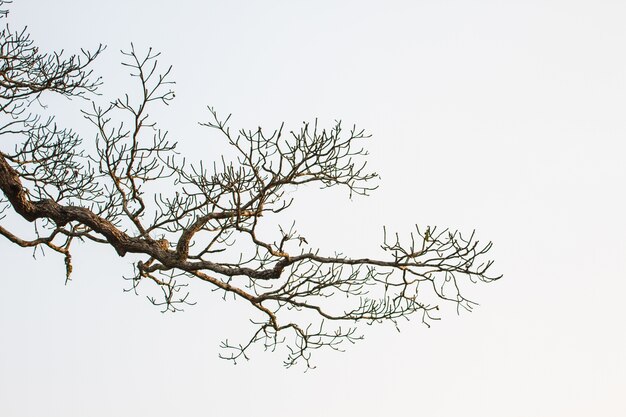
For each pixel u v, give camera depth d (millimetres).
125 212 9016
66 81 9914
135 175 9062
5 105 9406
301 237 8602
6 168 8305
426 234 7840
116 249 8695
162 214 8820
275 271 8383
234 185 8195
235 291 8891
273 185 8391
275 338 9516
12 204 8422
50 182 10086
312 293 8703
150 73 8680
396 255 8008
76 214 8539
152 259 9305
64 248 9664
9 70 9688
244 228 8328
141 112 8773
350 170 8727
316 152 8336
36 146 9719
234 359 9570
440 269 7988
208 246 8500
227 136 8180
